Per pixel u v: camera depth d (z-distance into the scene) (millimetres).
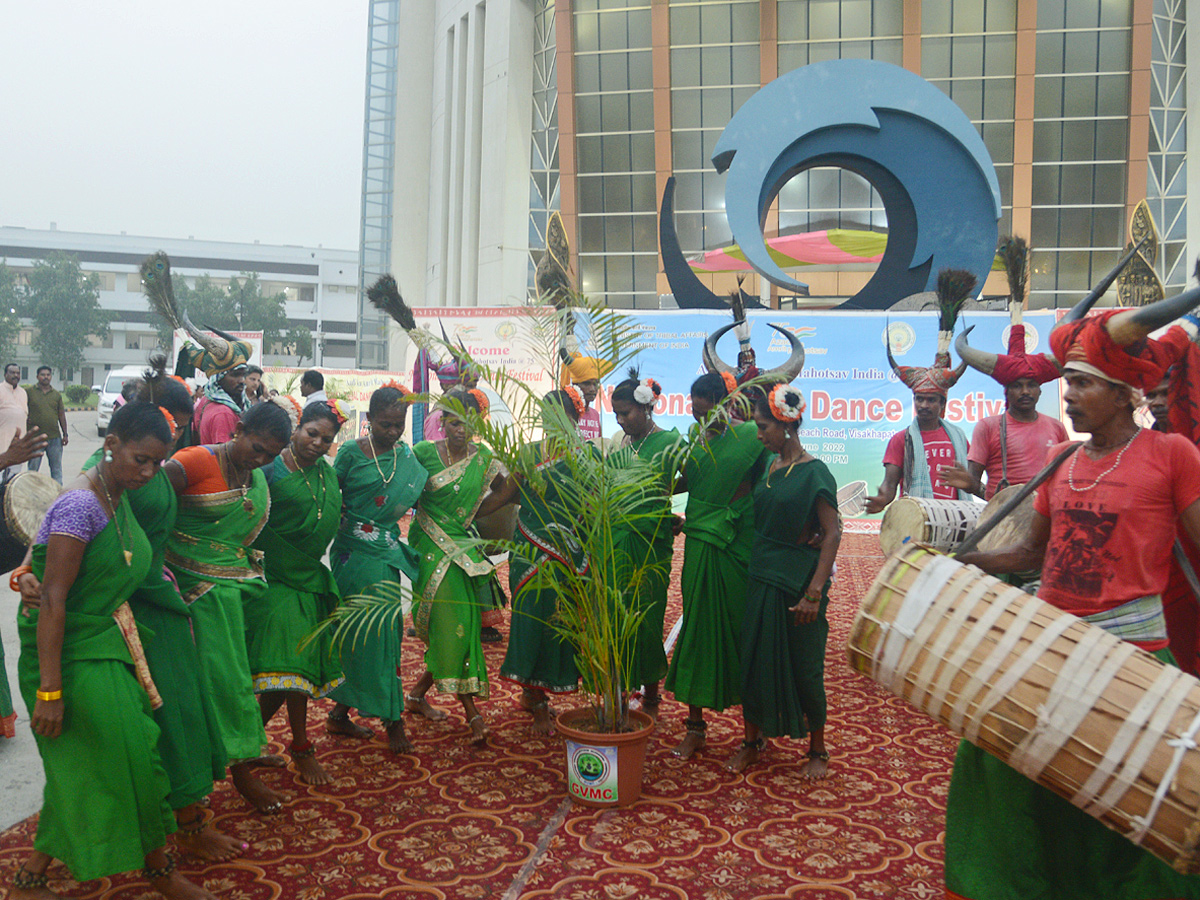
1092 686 1943
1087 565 2295
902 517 4262
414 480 3857
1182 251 26000
